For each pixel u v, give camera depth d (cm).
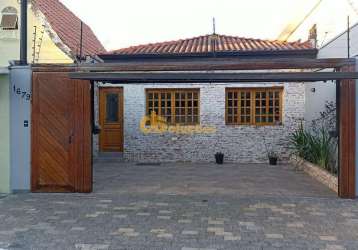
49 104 902
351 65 827
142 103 1457
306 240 595
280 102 1430
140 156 1461
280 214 731
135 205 796
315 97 1276
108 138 1495
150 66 851
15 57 1289
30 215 726
